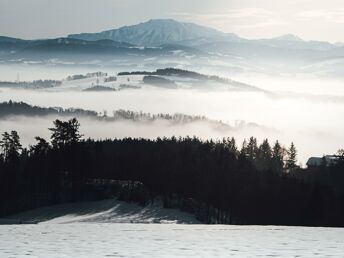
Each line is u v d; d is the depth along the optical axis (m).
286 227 116.88
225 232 101.81
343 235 97.25
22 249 75.12
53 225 112.12
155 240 86.75
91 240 85.31
